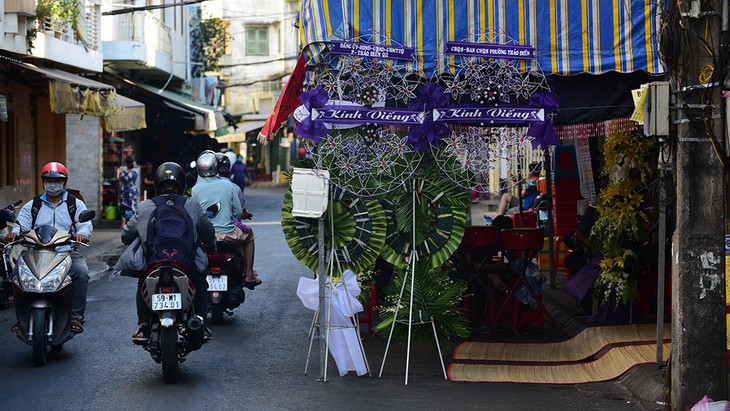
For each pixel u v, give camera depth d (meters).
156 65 29.80
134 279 15.19
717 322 6.85
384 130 8.58
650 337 9.47
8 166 20.95
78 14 21.09
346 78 8.44
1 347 9.77
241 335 10.58
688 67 6.81
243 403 7.61
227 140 41.56
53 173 9.38
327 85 8.40
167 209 8.26
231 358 9.38
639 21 8.40
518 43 8.45
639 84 8.70
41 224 9.38
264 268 16.66
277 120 9.67
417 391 8.05
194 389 8.05
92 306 12.41
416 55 8.42
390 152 8.56
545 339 10.28
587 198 14.38
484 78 8.44
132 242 8.38
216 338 10.41
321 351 8.55
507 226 11.35
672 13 6.79
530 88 8.52
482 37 8.45
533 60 8.45
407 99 8.50
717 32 6.76
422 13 8.42
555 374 8.62
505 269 10.67
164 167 8.58
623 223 9.77
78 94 17.38
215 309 11.11
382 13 8.39
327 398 7.79
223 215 11.09
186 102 33.00
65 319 9.09
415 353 9.62
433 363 9.16
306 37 8.47
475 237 10.51
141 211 8.31
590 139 14.12
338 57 8.36
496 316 10.37
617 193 9.82
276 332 10.78
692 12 6.76
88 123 26.42
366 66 8.36
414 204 8.73
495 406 7.57
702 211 6.84
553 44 8.45
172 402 7.61
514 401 7.73
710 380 6.85
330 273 8.65
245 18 58.38
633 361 8.59
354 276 8.73
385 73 8.38
